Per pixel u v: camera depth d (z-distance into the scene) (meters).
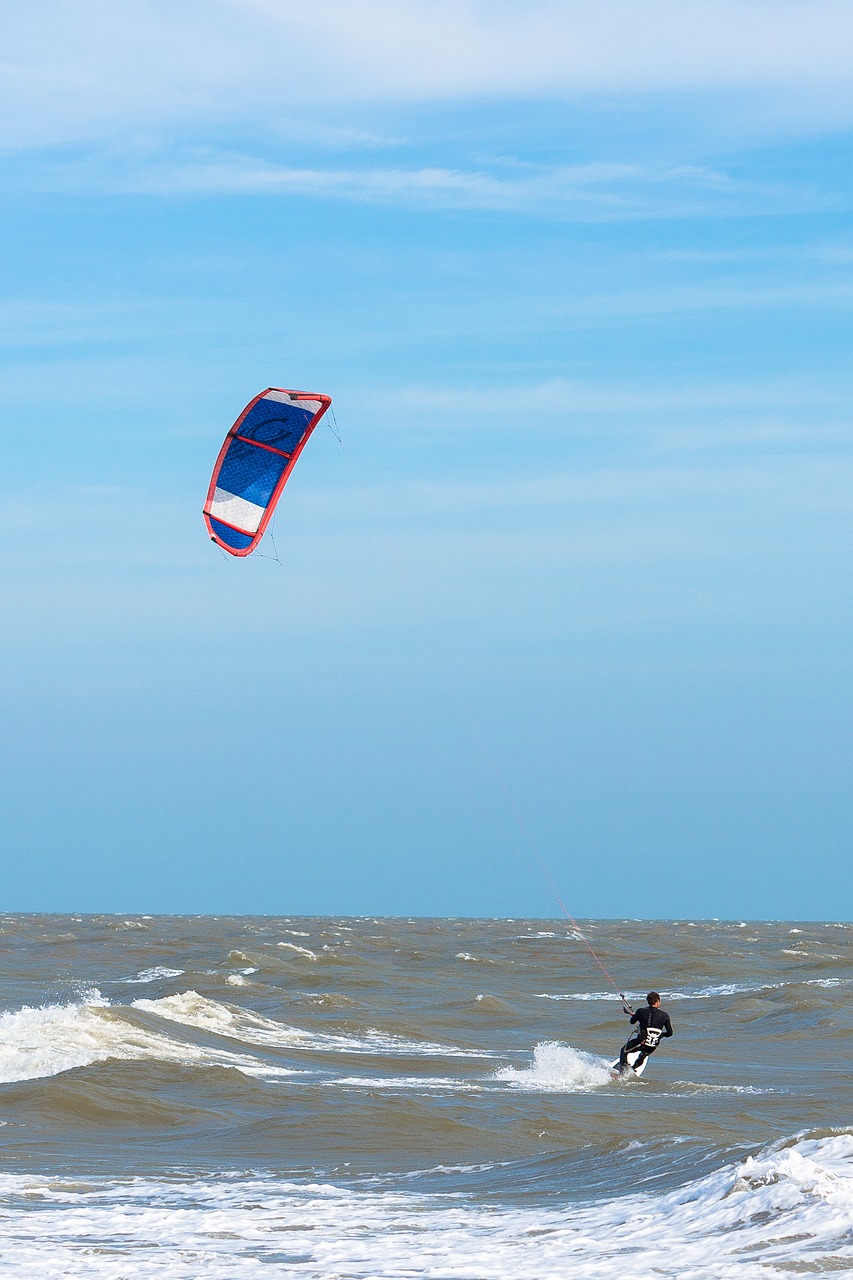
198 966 123.12
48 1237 23.00
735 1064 62.56
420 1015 86.50
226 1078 44.62
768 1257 18.12
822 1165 22.45
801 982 111.12
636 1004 96.62
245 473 49.09
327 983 111.69
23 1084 42.41
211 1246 22.11
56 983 107.00
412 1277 19.14
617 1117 41.06
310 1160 32.62
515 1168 30.25
